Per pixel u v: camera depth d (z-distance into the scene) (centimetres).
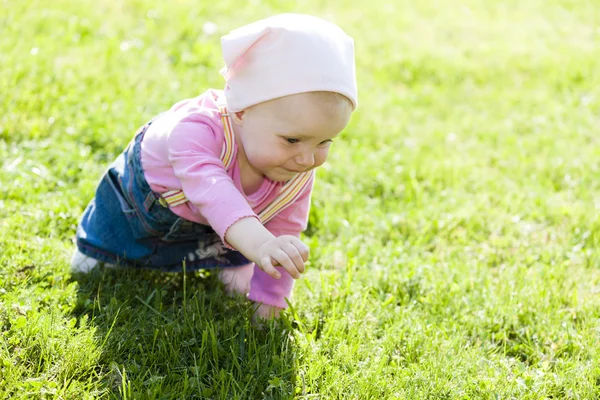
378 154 518
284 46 258
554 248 412
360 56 742
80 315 303
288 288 318
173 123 292
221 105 288
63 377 264
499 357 309
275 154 266
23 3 689
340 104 261
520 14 962
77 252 337
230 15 782
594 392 285
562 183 509
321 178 470
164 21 720
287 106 258
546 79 734
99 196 332
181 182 278
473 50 808
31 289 307
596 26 933
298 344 295
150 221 312
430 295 347
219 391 265
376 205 451
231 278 339
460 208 454
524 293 353
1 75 520
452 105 655
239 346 289
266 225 310
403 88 690
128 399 253
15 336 274
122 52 622
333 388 274
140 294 321
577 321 342
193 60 635
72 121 484
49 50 590
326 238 410
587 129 610
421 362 295
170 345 279
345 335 306
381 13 903
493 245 416
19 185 393
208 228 314
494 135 583
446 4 980
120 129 477
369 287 346
